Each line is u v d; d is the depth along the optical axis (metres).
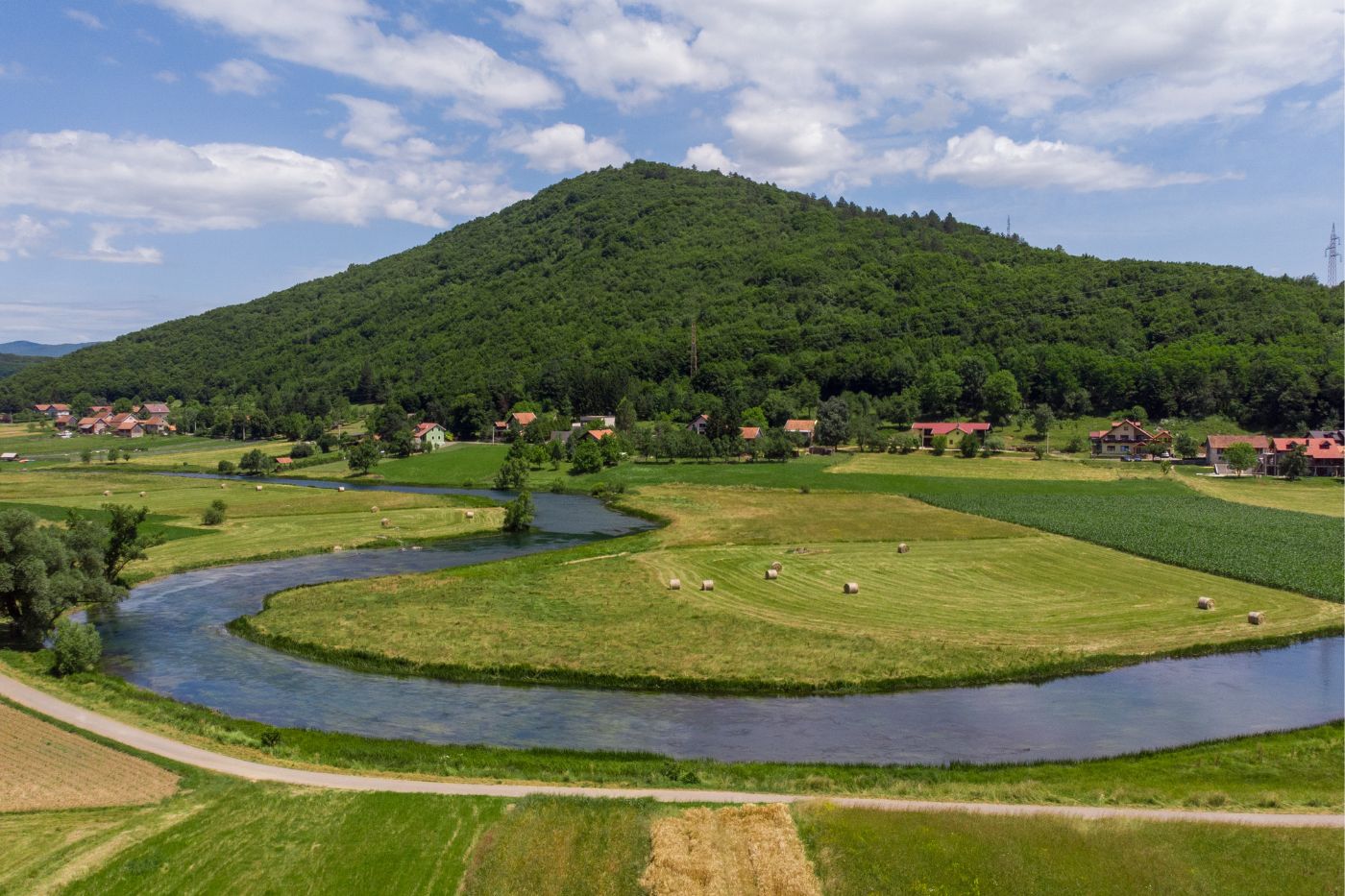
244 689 50.28
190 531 97.12
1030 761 40.41
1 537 58.41
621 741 42.84
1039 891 29.06
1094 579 72.94
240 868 30.16
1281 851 30.92
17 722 42.81
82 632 52.19
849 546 87.12
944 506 110.69
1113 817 33.22
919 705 47.41
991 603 66.12
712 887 28.95
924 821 32.97
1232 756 40.06
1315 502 112.00
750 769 38.66
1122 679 51.12
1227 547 82.25
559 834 32.41
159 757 39.19
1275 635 57.66
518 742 42.75
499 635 58.62
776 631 59.25
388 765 38.84
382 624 61.16
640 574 75.62
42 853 30.78
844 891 29.14
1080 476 134.75
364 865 30.39
